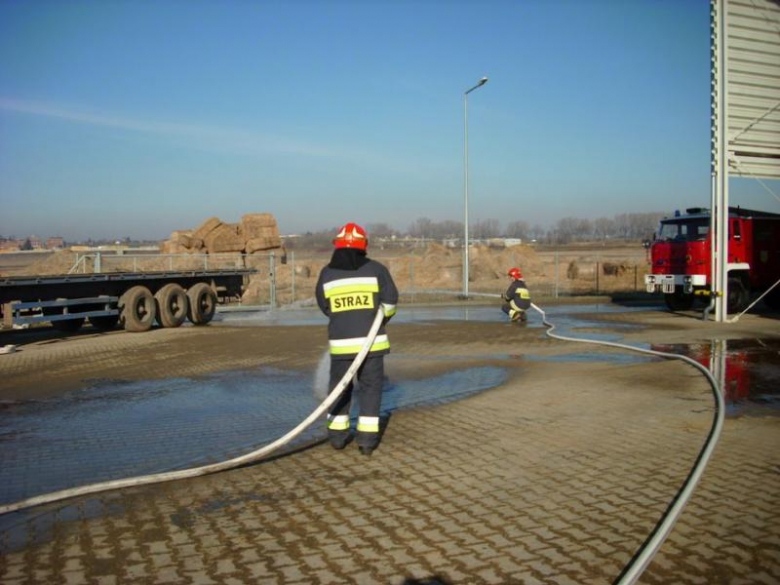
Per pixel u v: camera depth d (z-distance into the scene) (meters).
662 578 3.40
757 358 10.84
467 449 5.85
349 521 4.27
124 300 16.84
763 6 16.16
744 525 4.04
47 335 16.86
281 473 5.33
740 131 16.17
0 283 13.71
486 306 25.73
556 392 8.27
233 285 21.17
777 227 19.67
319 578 3.50
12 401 8.88
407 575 3.51
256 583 3.47
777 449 5.64
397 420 7.05
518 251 42.81
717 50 15.74
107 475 5.52
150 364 11.83
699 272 18.17
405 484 4.97
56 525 4.35
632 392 8.15
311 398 8.58
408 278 38.34
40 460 6.05
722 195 16.27
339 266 5.71
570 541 3.86
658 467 5.19
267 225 39.03
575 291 32.16
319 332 16.67
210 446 6.33
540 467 5.27
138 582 3.51
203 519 4.39
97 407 8.37
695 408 7.22
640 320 17.83
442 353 12.38
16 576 3.61
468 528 4.10
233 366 11.41
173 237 36.84
